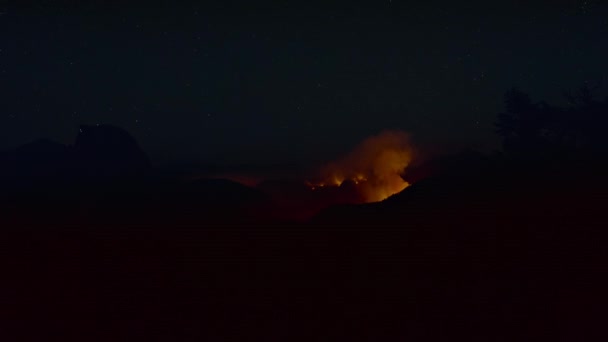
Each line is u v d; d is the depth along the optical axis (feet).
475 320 12.07
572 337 11.23
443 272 13.60
